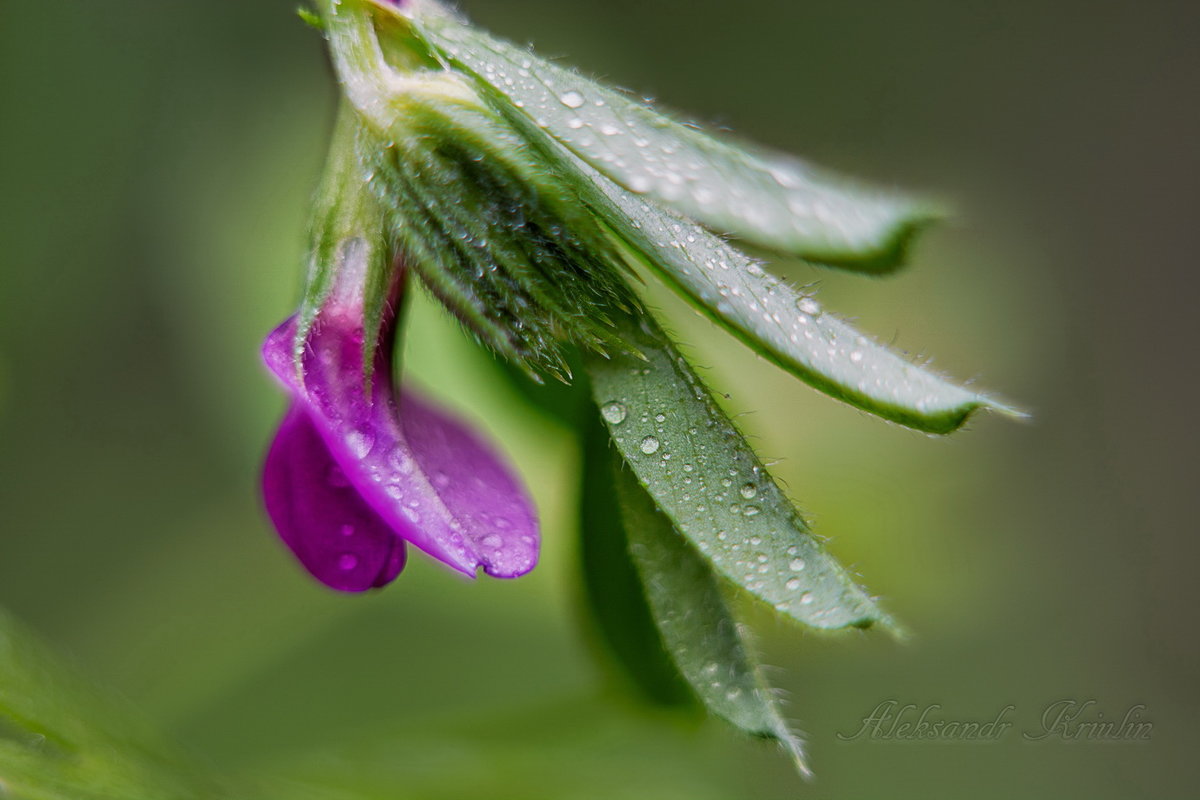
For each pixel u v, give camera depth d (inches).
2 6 7.0
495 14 8.5
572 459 5.6
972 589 6.8
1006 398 7.8
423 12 5.2
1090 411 9.2
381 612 6.6
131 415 7.3
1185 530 8.8
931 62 9.7
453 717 6.1
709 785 6.1
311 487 5.3
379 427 5.2
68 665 5.5
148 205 7.1
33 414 7.1
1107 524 8.8
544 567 6.4
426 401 5.4
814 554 5.0
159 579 6.8
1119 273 9.6
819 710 7.0
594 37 8.7
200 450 7.3
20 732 5.3
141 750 5.5
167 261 7.1
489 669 6.6
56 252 7.1
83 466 7.1
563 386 5.6
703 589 5.1
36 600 6.9
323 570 5.2
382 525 5.3
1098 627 8.4
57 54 7.1
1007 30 9.9
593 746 6.1
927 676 7.2
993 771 7.3
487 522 5.2
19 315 7.0
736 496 5.0
